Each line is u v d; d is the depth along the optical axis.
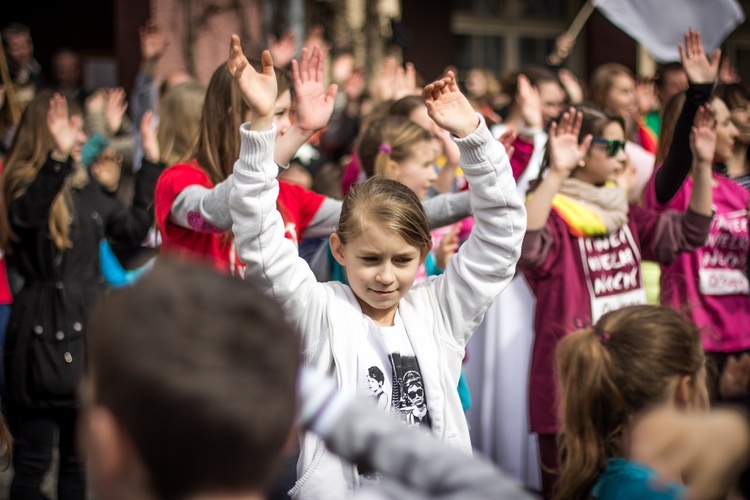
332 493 2.31
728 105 4.33
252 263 2.36
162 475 0.88
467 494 0.85
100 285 3.84
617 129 3.88
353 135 7.02
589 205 3.75
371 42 9.41
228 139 3.06
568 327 3.66
